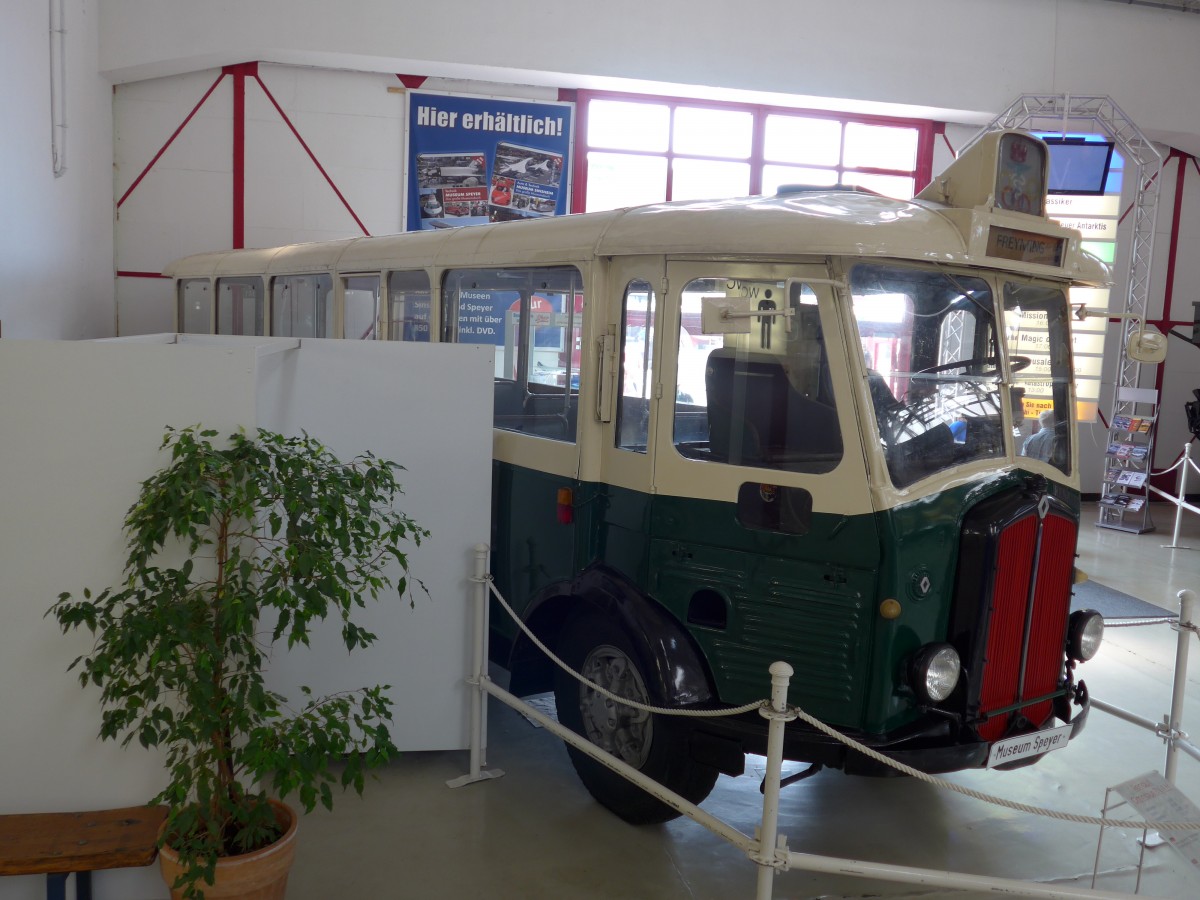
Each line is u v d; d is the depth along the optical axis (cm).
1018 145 344
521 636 407
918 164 1140
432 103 1044
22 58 693
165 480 264
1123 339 1040
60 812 292
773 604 329
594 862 344
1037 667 343
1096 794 417
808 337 322
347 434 387
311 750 267
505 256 432
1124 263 1159
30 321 719
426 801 384
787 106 1102
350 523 282
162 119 1001
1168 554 913
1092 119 1069
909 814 392
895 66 1055
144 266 1013
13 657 287
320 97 1025
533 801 387
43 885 284
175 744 291
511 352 442
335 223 1045
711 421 343
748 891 331
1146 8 1083
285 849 272
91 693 290
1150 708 516
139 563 261
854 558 312
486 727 427
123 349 280
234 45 955
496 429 453
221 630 267
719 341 339
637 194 1098
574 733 361
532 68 1001
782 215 328
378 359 386
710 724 328
